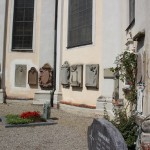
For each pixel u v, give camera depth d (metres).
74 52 17.03
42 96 18.98
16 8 20.41
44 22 19.58
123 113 9.23
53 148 8.75
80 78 16.05
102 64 14.81
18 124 12.05
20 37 20.42
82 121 13.64
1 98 19.58
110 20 14.52
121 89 12.85
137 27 9.20
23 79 19.91
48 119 13.59
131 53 10.22
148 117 7.11
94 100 15.27
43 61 19.39
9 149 8.56
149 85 7.61
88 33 16.11
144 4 8.18
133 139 7.73
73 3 17.48
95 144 5.59
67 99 17.44
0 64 19.81
